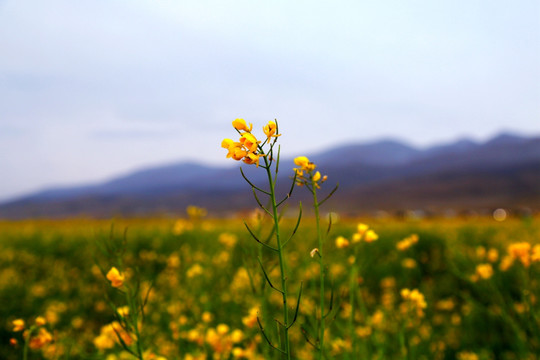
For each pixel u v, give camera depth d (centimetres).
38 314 495
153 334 395
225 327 285
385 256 718
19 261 847
